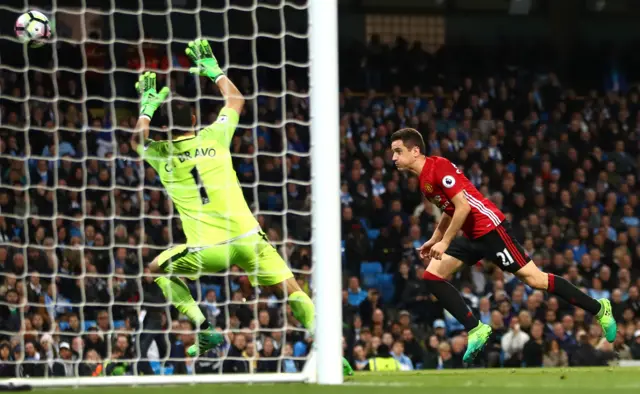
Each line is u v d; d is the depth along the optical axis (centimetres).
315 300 1041
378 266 2231
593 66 3109
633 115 2905
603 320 1193
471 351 1166
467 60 2947
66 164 2075
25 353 1583
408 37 3094
